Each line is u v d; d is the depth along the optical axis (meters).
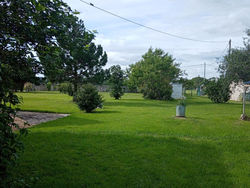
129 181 3.48
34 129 7.31
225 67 10.66
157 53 38.94
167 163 4.31
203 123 9.25
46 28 2.79
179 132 7.30
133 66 38.56
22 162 4.09
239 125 8.96
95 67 20.56
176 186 3.37
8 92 2.07
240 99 27.20
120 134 6.61
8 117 2.00
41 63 2.78
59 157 4.45
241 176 3.83
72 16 3.04
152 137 6.32
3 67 1.96
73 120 9.60
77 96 12.96
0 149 1.94
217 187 3.39
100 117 10.69
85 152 4.83
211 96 23.75
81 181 3.43
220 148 5.52
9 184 1.96
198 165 4.29
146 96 28.75
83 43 3.52
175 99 31.03
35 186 3.19
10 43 2.26
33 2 2.27
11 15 2.42
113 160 4.39
